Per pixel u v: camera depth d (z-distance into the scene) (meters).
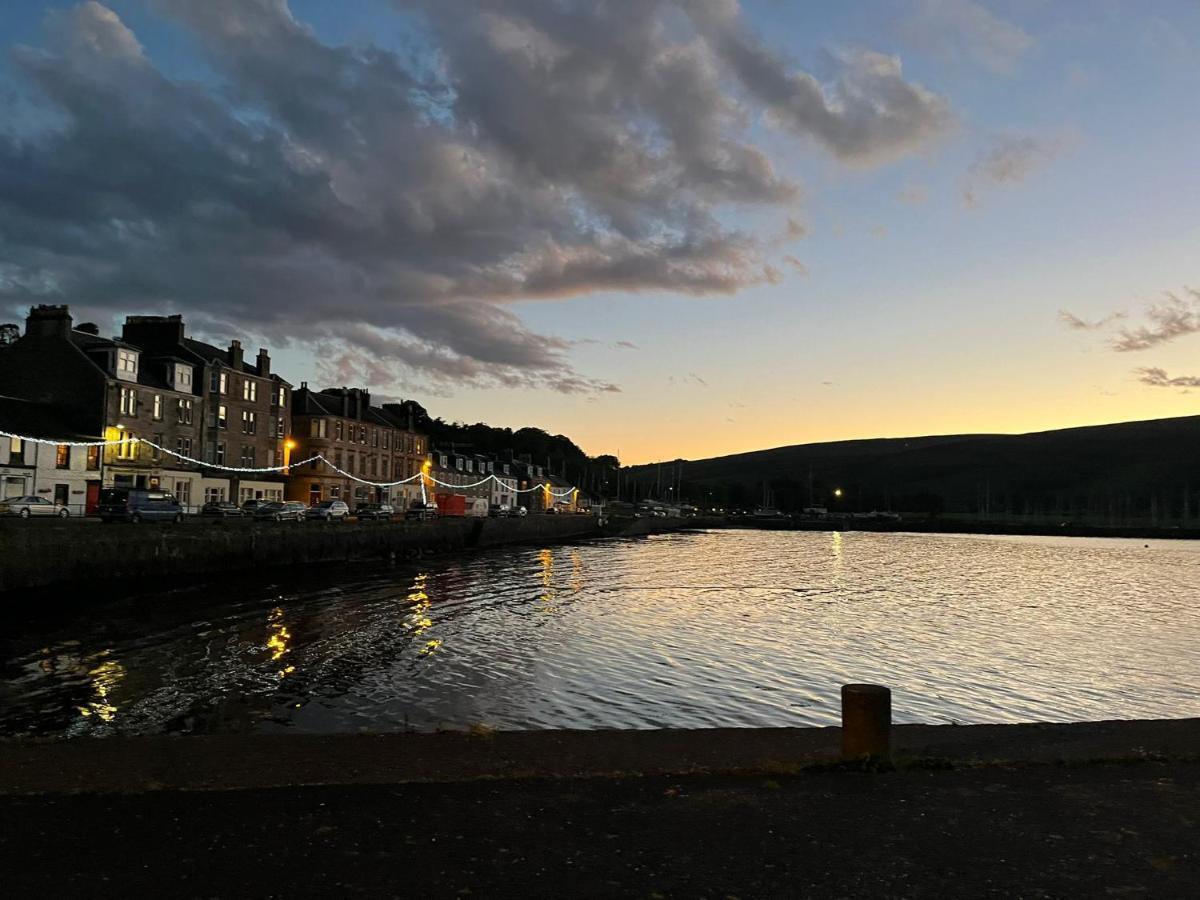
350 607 32.19
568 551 77.56
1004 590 47.50
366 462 92.31
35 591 30.19
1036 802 7.75
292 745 9.79
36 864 5.99
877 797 7.86
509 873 5.92
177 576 38.25
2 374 57.06
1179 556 92.00
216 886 5.62
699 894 5.60
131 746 9.62
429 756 9.35
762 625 30.78
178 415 63.12
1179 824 7.15
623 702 17.92
